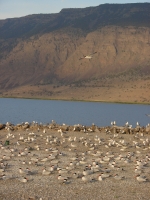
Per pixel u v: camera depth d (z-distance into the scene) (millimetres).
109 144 50625
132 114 153250
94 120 120000
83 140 54031
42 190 31781
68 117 130375
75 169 38281
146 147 51000
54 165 38594
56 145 50719
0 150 46312
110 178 35594
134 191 32219
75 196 30625
